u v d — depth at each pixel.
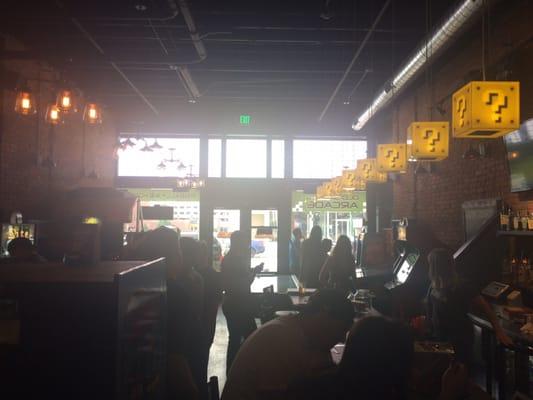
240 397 1.74
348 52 7.87
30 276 1.21
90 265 1.48
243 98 10.72
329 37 7.21
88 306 1.10
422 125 4.88
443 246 6.98
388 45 7.57
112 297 1.11
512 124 3.32
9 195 7.05
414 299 6.90
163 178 12.66
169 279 2.15
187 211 12.73
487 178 5.60
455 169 6.58
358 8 6.46
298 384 1.51
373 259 9.60
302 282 7.12
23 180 7.46
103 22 6.61
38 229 7.15
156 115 12.31
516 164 4.53
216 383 2.23
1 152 6.82
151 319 1.47
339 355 2.91
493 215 5.14
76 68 8.52
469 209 5.93
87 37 7.08
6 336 1.14
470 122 3.33
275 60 8.34
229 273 4.92
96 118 6.28
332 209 12.87
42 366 1.10
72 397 1.09
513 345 3.41
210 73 9.22
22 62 7.44
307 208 12.89
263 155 13.02
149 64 8.26
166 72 9.20
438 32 5.09
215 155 12.92
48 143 8.30
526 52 4.68
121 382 1.14
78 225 1.53
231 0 6.27
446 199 6.91
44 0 6.11
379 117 11.11
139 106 11.88
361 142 12.98
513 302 4.34
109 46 7.84
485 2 3.94
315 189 12.93
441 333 3.86
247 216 12.83
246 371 1.75
